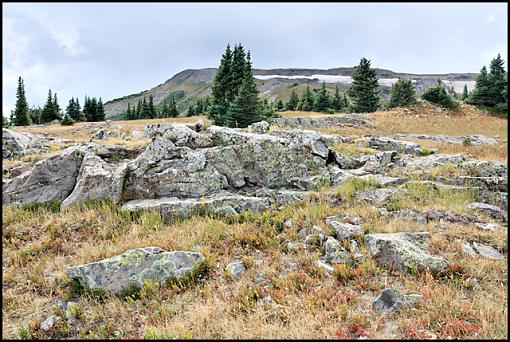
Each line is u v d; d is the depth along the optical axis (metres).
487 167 16.61
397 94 69.56
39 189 14.20
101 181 13.54
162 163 14.40
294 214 11.88
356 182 14.88
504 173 16.06
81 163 14.98
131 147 18.73
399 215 11.43
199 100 101.81
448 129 51.59
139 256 8.52
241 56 49.38
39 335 6.75
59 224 11.77
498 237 9.70
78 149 15.32
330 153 19.52
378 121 54.06
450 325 6.05
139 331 6.78
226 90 49.72
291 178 16.30
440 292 7.11
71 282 8.40
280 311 6.86
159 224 11.77
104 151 17.45
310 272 8.44
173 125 20.44
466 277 7.82
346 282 7.98
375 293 7.44
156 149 14.71
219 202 12.86
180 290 8.10
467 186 14.61
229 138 17.62
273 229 11.12
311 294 7.35
